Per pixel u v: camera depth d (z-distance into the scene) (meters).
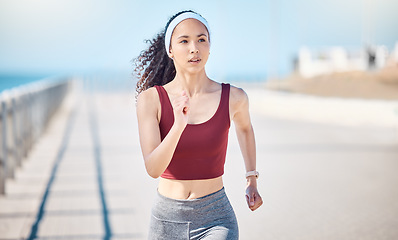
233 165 9.01
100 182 7.46
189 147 2.58
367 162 9.20
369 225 5.31
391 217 5.60
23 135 9.48
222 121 2.65
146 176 7.91
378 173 8.14
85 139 12.52
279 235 5.00
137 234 4.95
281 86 34.78
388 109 17.89
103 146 11.25
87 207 6.01
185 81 2.65
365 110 18.22
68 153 10.27
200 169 2.63
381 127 15.23
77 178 7.74
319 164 9.03
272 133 13.95
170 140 2.36
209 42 2.65
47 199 6.41
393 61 28.69
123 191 6.88
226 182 7.57
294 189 7.06
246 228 5.25
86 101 28.95
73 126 15.74
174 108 2.36
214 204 2.66
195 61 2.58
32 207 6.01
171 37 2.64
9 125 7.56
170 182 2.67
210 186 2.68
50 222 5.37
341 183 7.41
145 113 2.60
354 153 10.27
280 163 9.20
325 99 24.25
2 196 6.56
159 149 2.39
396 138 12.59
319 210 5.93
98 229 5.12
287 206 6.13
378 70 31.38
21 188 7.05
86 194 6.68
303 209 5.98
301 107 20.75
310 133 13.91
